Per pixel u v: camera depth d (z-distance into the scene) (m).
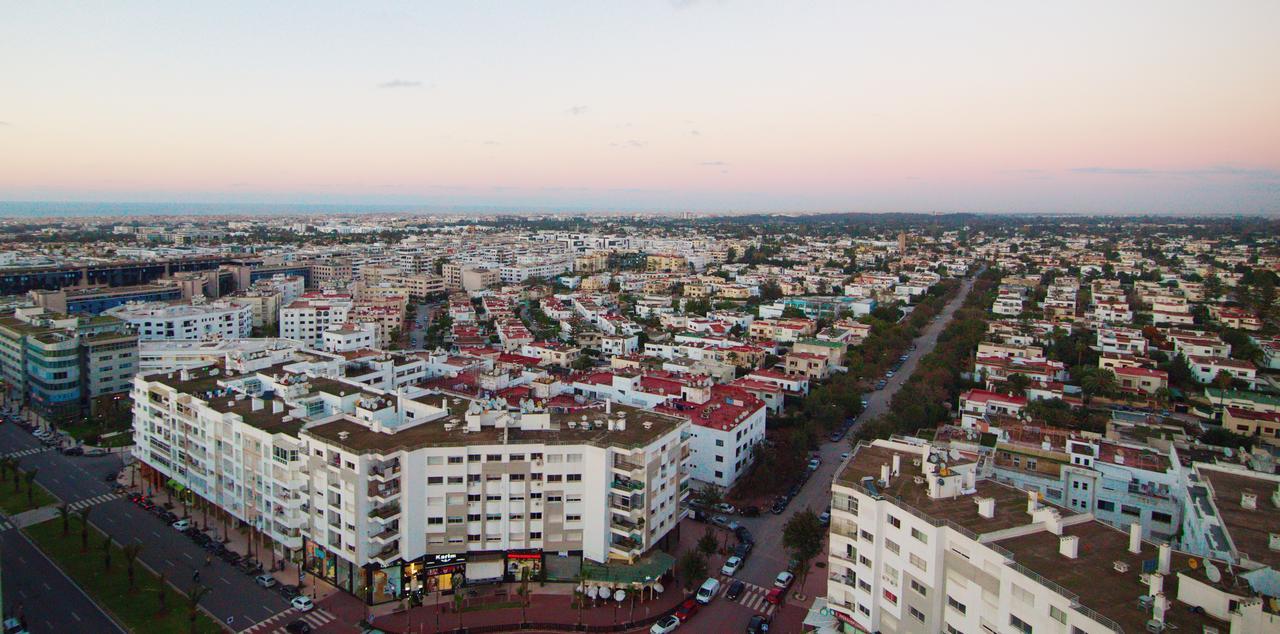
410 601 142.50
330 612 143.88
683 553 167.75
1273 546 114.44
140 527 178.88
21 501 192.12
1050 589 95.69
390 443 148.25
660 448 158.00
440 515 149.25
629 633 138.38
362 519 142.50
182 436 189.12
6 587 150.50
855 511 127.50
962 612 109.56
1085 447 169.12
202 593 137.50
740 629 139.12
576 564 155.25
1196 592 92.19
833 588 131.12
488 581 153.88
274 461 159.38
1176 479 157.38
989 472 162.62
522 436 154.75
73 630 136.12
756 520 186.50
